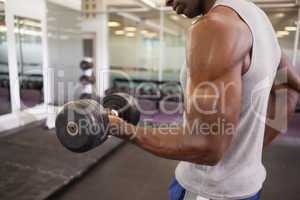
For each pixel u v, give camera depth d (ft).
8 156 10.09
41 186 7.84
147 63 24.40
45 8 17.06
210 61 1.61
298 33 15.65
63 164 9.46
